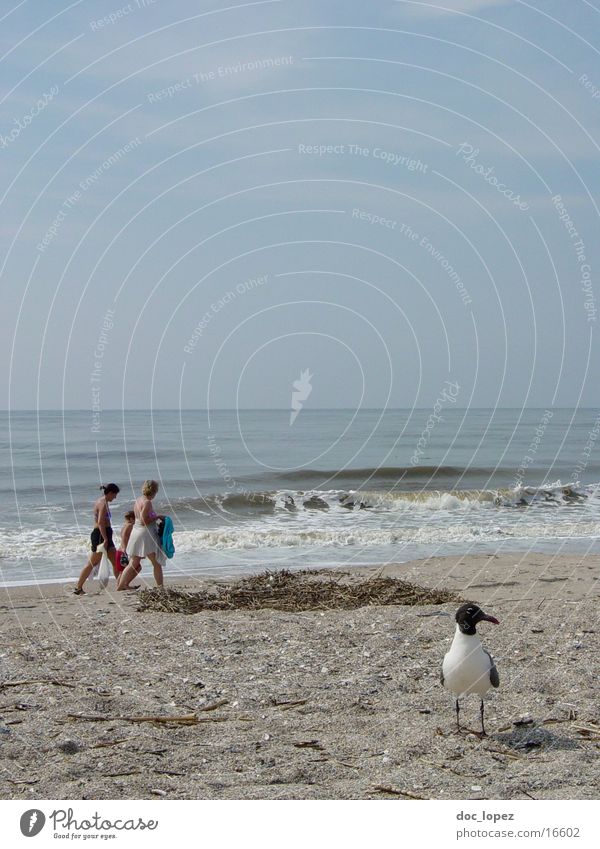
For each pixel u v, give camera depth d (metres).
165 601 11.73
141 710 6.84
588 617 10.36
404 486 32.03
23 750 5.85
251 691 7.37
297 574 13.59
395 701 7.05
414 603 11.42
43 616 11.14
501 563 15.56
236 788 5.24
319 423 72.06
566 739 6.06
